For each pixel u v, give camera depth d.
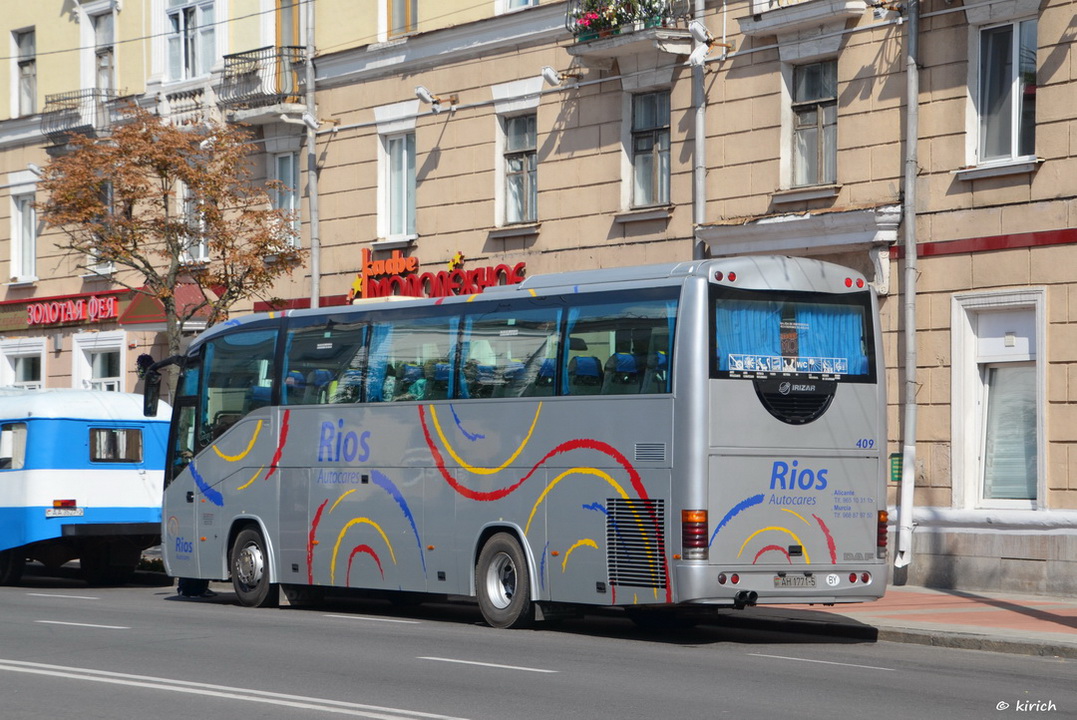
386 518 18.17
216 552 20.55
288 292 31.14
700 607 17.08
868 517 15.85
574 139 26.09
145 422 24.39
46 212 27.48
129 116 32.47
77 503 23.50
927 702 11.10
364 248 29.52
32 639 14.80
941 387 21.03
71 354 36.91
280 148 31.25
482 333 17.34
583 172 25.94
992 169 20.48
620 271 16.09
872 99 21.98
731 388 15.08
